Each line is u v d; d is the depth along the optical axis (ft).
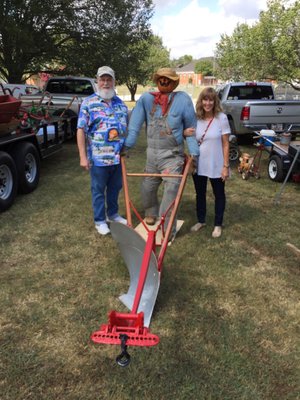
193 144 13.76
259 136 23.09
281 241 15.24
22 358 8.98
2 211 17.80
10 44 52.90
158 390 8.16
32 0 49.60
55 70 62.39
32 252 14.07
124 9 56.44
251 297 11.49
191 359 8.98
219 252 14.23
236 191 21.83
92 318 10.41
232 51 78.74
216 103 14.08
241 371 8.66
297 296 11.63
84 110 14.12
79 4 55.77
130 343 7.13
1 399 7.95
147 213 16.05
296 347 9.43
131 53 62.03
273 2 51.65
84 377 8.49
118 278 12.39
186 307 10.89
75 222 16.78
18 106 18.71
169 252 14.11
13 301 11.14
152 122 13.79
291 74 52.95
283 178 23.38
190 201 19.74
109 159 14.57
